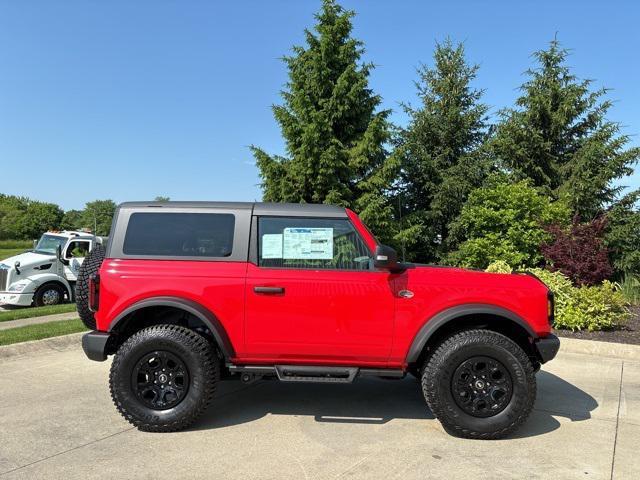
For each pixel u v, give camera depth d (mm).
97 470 3654
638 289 12492
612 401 5367
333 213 4637
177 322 4793
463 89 16016
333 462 3818
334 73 14430
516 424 4242
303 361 4496
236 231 4590
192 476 3574
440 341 4590
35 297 13625
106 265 4516
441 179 15359
